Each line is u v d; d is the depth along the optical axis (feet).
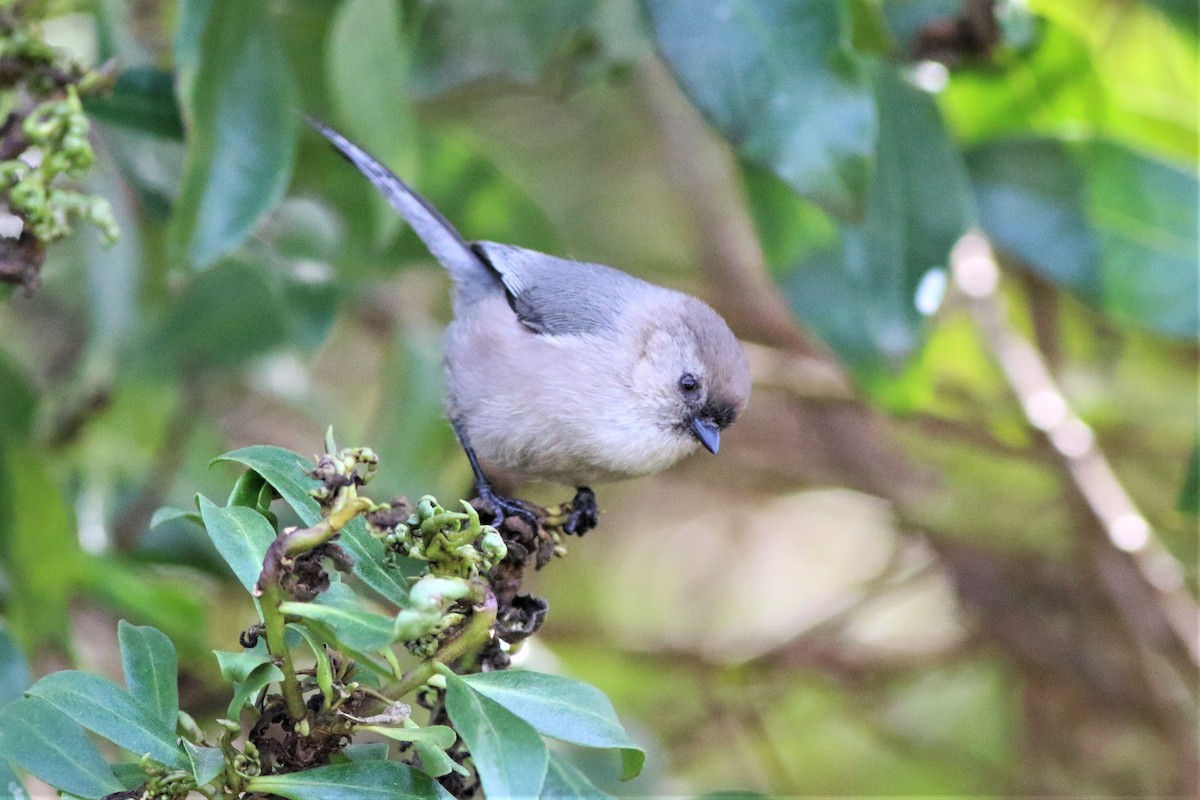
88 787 15.55
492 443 27.76
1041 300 37.68
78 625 32.48
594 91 46.03
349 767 15.48
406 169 28.17
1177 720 36.29
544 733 14.96
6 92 20.47
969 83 31.14
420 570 22.12
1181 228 29.78
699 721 39.34
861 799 40.32
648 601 45.09
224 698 28.60
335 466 14.67
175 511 16.14
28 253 18.54
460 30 29.27
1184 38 32.60
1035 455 36.63
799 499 45.01
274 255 32.48
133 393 31.55
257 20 24.36
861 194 24.13
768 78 24.30
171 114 25.39
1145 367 39.88
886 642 40.65
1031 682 38.45
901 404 28.91
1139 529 34.30
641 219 45.96
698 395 27.91
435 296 40.68
